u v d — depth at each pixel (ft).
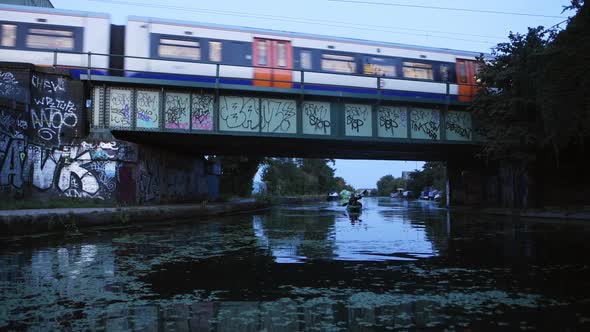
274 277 22.20
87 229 44.65
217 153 103.19
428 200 228.63
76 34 61.62
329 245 34.73
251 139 75.10
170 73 64.18
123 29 65.92
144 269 24.18
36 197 56.49
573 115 57.98
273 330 14.03
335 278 21.97
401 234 43.65
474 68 80.53
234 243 35.88
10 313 15.74
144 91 66.13
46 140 58.54
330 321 15.02
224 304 17.11
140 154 67.62
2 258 27.55
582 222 62.44
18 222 37.68
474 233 44.88
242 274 22.93
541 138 73.46
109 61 62.49
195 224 56.95
